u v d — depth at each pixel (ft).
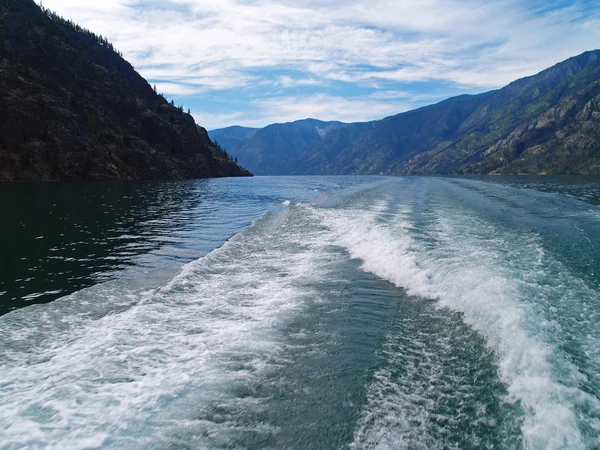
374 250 42.96
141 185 209.05
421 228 56.24
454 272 32.27
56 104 263.29
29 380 17.31
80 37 429.79
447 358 19.99
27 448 13.01
